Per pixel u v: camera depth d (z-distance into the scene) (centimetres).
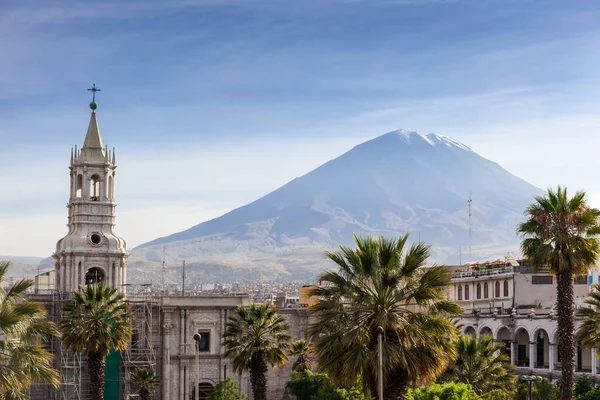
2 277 8038
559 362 14038
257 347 11438
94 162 16375
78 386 15325
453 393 8356
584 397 10856
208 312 16262
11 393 7800
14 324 7875
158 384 15050
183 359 16100
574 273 9281
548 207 9269
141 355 15738
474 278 17162
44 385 15388
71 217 16388
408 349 7131
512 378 10725
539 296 15975
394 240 7388
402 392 7194
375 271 7250
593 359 13075
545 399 11894
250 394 16262
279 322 11850
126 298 16288
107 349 11394
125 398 15288
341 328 7181
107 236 16238
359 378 8238
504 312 15688
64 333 11412
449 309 7319
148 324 16012
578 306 14562
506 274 16150
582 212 9162
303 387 13025
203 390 16188
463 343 10300
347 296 7288
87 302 11438
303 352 13912
